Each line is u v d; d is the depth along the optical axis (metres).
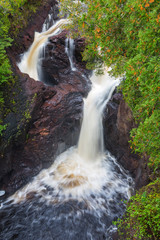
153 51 2.33
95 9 3.68
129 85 2.88
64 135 8.76
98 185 7.25
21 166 7.17
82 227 5.54
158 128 2.44
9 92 6.87
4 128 5.96
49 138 7.81
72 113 8.86
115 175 7.78
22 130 6.83
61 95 8.82
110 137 8.55
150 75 2.22
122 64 4.35
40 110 7.89
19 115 6.84
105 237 5.22
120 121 7.24
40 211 6.02
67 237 5.25
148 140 2.60
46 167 8.02
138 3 2.39
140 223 3.04
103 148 9.38
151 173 4.70
